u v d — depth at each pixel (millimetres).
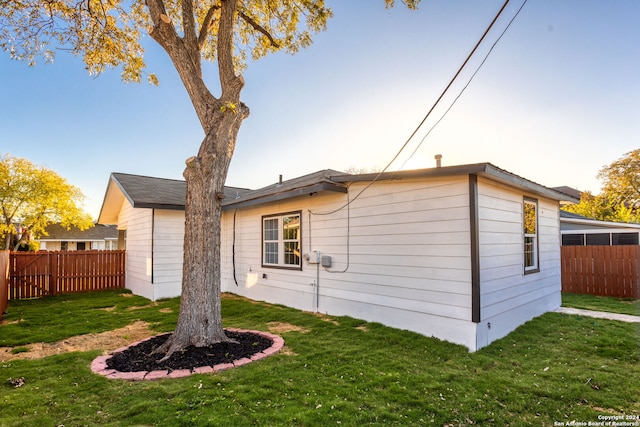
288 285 8305
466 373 3861
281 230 8656
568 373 3840
